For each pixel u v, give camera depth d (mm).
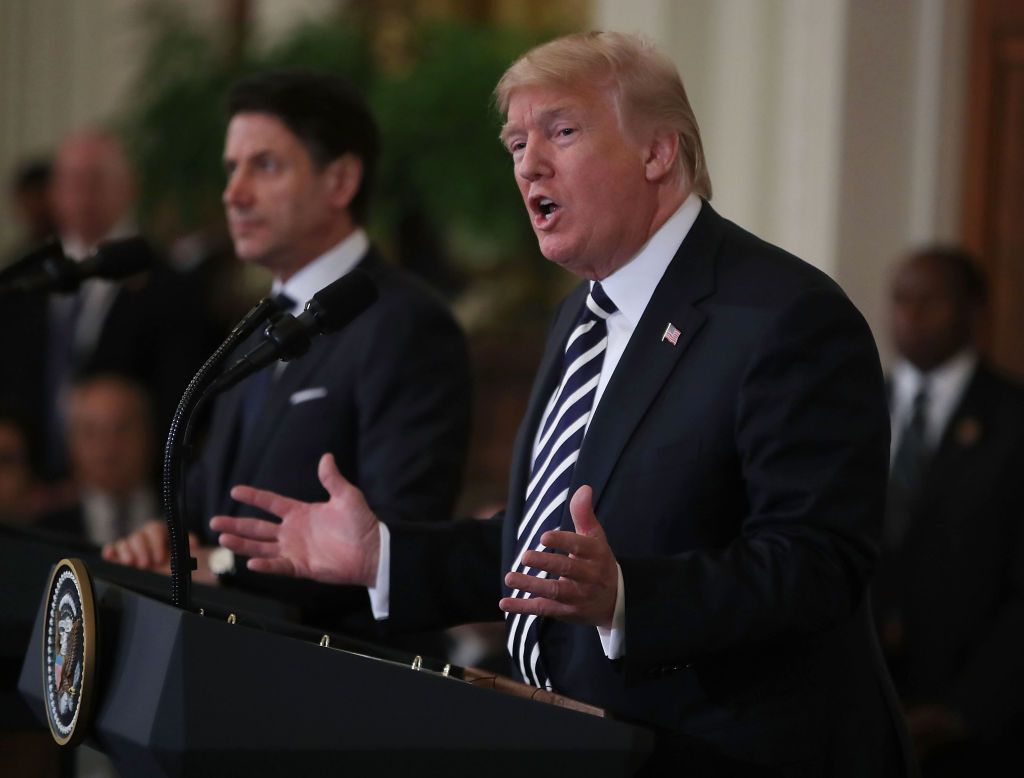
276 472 9086
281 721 5082
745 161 17000
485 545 7387
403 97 18688
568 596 5730
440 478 8859
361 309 6359
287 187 9352
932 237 16391
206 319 18344
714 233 6766
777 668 6371
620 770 5309
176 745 4965
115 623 5449
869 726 6566
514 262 18938
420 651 9523
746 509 6461
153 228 20375
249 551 7070
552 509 6688
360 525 7164
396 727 5195
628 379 6566
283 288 9602
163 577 7766
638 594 5797
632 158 6625
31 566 7430
